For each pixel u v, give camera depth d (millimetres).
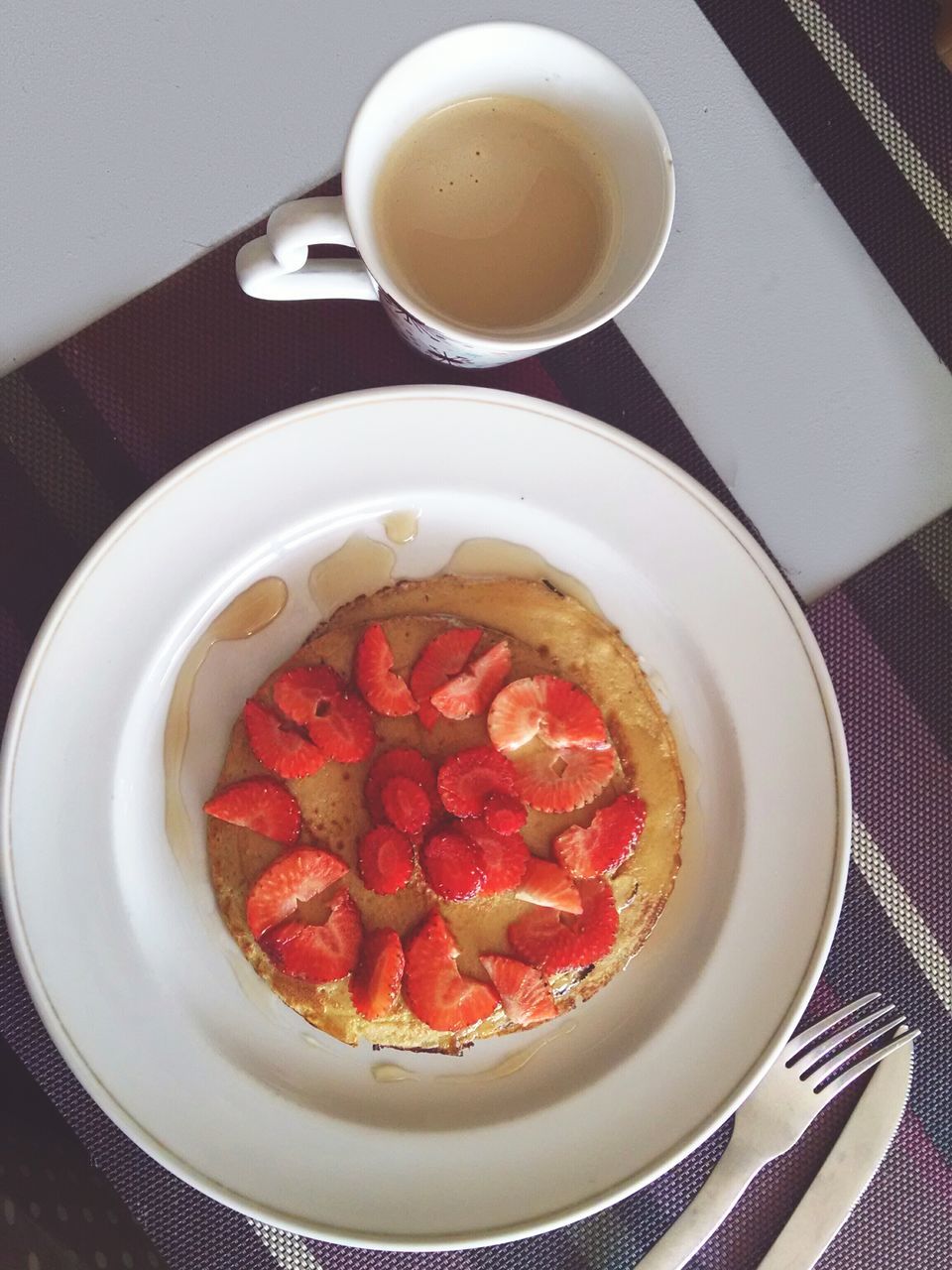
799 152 479
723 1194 477
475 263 419
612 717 484
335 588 481
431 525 478
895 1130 486
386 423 451
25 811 446
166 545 450
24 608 462
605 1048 477
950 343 483
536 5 472
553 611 485
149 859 468
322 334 469
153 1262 460
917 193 481
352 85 469
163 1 464
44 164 463
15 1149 440
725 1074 467
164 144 465
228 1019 468
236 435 440
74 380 461
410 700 470
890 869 486
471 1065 475
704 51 475
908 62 481
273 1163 457
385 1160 462
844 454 483
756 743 473
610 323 477
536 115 412
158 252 465
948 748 485
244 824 465
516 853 466
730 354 479
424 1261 471
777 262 479
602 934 470
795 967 465
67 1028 446
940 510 484
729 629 472
